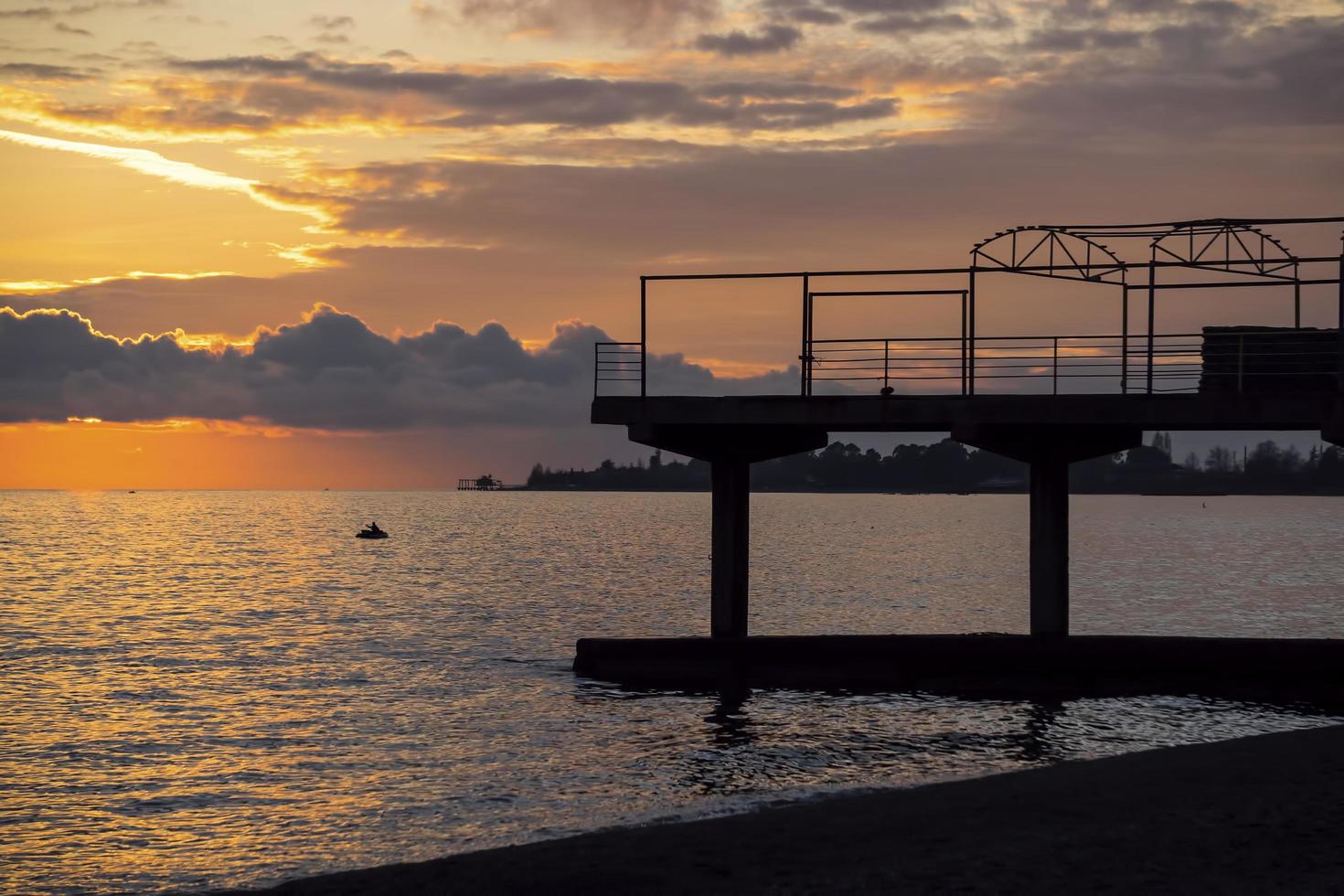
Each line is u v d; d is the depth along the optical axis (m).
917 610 63.00
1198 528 182.62
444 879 16.64
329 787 25.69
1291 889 14.13
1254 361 31.08
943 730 30.06
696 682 35.59
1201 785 19.84
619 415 33.75
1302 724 30.62
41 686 39.88
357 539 153.12
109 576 90.69
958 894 14.62
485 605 65.88
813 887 15.32
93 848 21.73
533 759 27.77
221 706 35.62
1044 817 18.23
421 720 32.50
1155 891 14.34
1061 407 31.17
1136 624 57.47
